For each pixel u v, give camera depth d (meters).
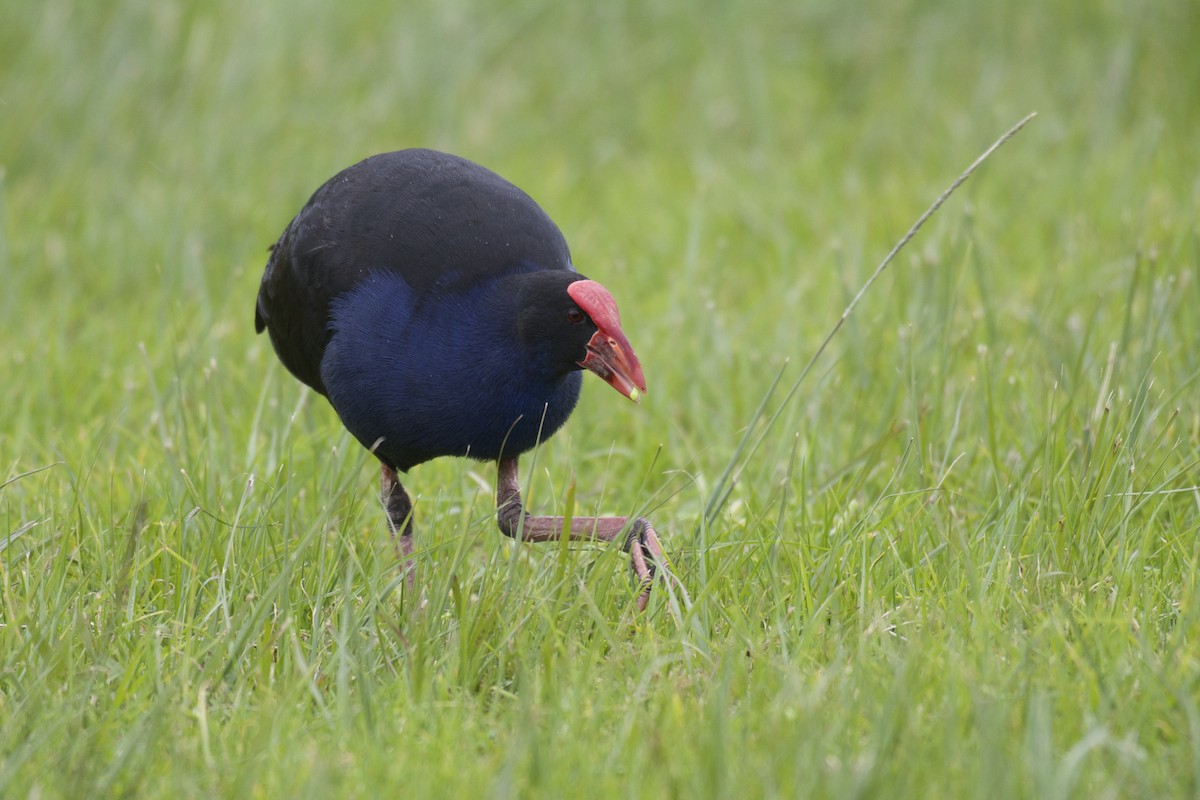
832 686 6.79
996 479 9.13
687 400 11.44
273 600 7.62
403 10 18.14
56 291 13.75
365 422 8.97
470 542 8.48
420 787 6.00
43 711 6.74
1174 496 9.14
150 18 16.98
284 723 6.68
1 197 14.08
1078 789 6.00
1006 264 13.69
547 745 6.36
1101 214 14.38
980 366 10.30
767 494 9.70
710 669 7.25
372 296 8.69
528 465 10.53
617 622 7.98
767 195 15.73
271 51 17.03
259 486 9.12
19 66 16.72
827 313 12.43
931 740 6.37
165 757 6.49
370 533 9.16
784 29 18.77
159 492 9.36
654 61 18.42
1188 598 7.54
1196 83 17.03
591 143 17.48
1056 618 7.25
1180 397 9.98
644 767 6.14
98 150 16.03
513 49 18.45
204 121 16.39
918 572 8.14
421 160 9.21
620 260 13.63
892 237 14.40
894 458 10.09
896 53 18.36
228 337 12.42
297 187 15.91
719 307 12.98
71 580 8.29
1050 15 17.91
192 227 14.76
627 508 9.98
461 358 8.52
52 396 11.38
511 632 7.39
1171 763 6.31
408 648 7.29
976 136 16.66
